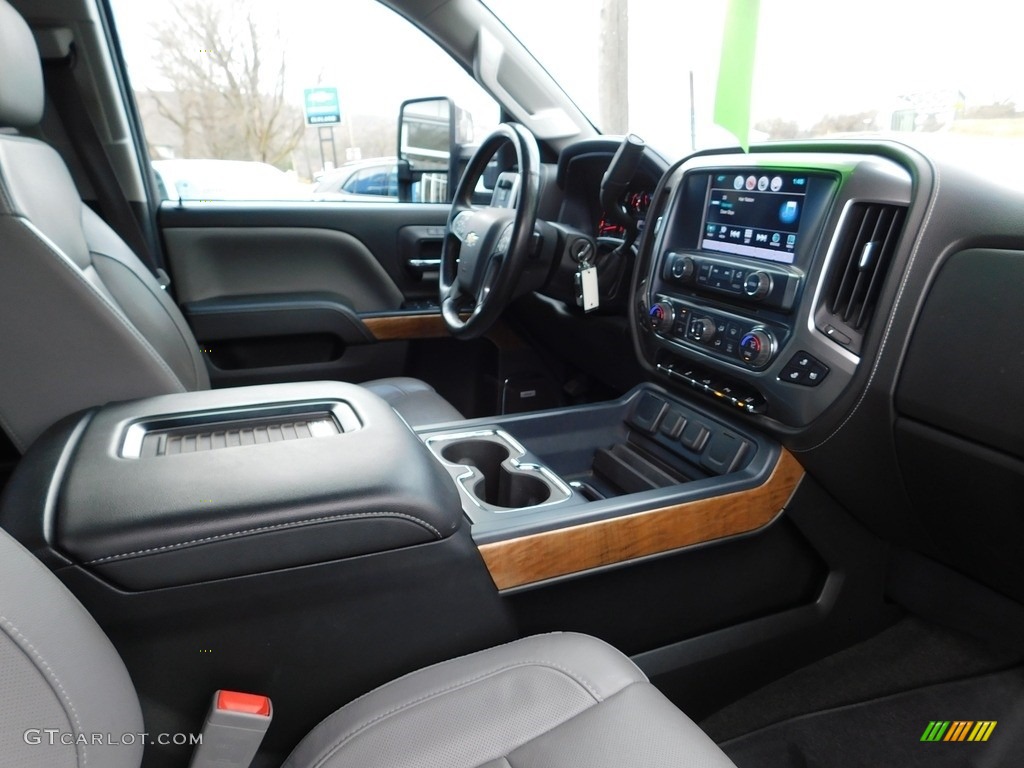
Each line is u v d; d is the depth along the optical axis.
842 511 1.14
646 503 0.96
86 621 0.57
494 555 0.84
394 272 2.07
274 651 0.72
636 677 0.72
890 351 0.93
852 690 1.24
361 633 0.75
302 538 0.69
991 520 0.94
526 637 0.86
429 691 0.70
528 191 1.35
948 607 1.20
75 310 0.88
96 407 0.92
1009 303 0.80
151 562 0.64
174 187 1.90
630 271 1.54
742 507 1.03
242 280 1.91
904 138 0.96
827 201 0.96
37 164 1.01
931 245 0.88
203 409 0.90
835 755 1.13
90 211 1.28
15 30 0.96
